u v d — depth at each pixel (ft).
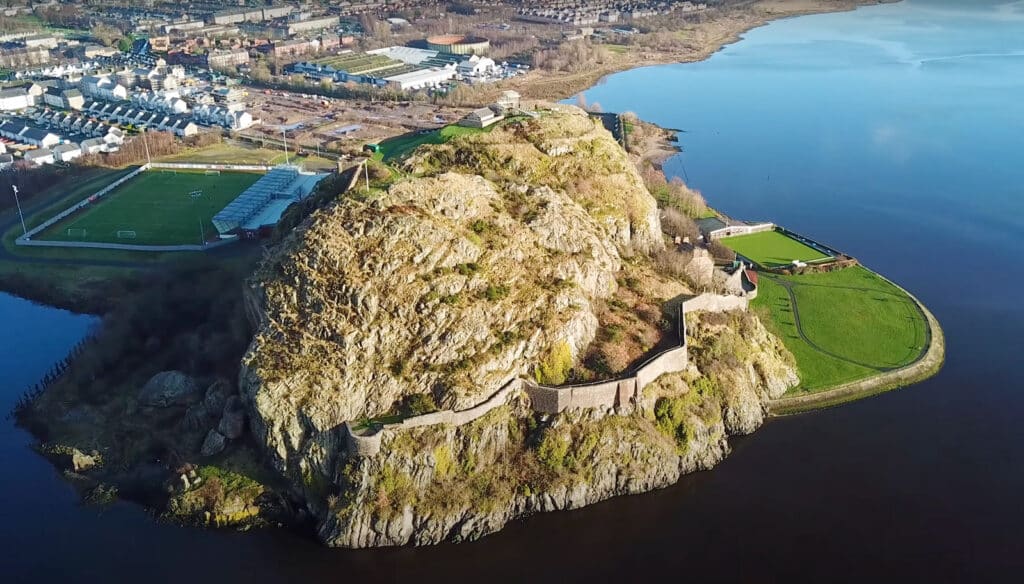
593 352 575.79
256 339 543.39
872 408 627.46
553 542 500.33
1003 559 488.85
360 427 508.12
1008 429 602.85
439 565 481.87
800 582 472.03
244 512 508.53
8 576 474.90
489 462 524.11
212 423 564.30
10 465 563.48
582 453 531.09
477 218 604.49
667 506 529.86
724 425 594.65
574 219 641.40
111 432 581.12
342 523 486.38
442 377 527.81
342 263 549.95
